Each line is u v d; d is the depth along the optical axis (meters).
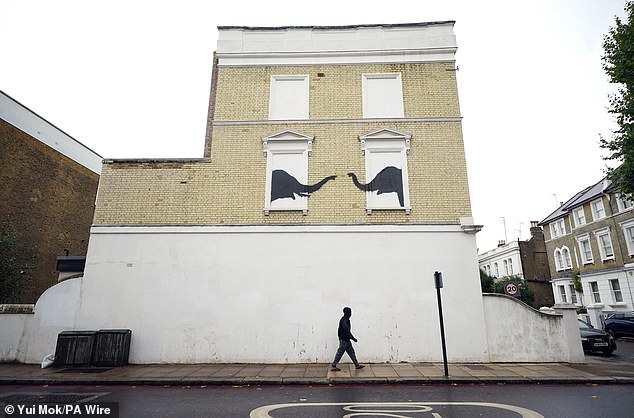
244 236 12.38
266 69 14.24
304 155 13.13
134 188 12.92
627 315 20.23
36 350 11.52
